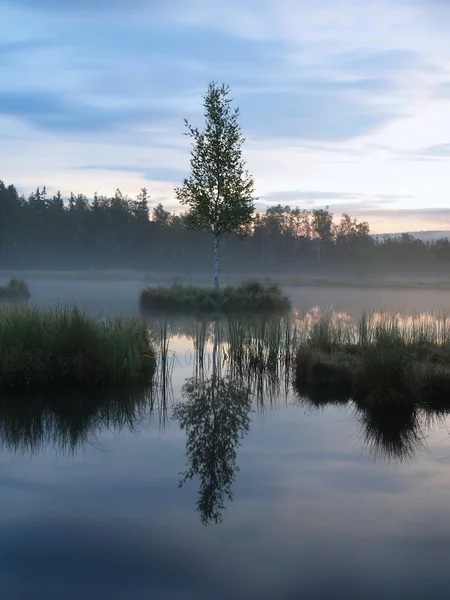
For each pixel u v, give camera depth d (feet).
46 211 343.46
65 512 13.02
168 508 13.30
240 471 15.87
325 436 19.48
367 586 10.07
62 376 26.63
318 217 386.52
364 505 13.57
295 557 11.09
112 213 334.65
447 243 406.00
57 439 18.84
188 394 25.98
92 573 10.46
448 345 30.76
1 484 14.76
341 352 30.96
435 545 11.62
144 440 18.89
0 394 24.71
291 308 72.43
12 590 9.92
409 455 17.42
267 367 32.35
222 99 76.95
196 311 67.10
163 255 342.85
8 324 28.53
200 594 9.75
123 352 27.63
